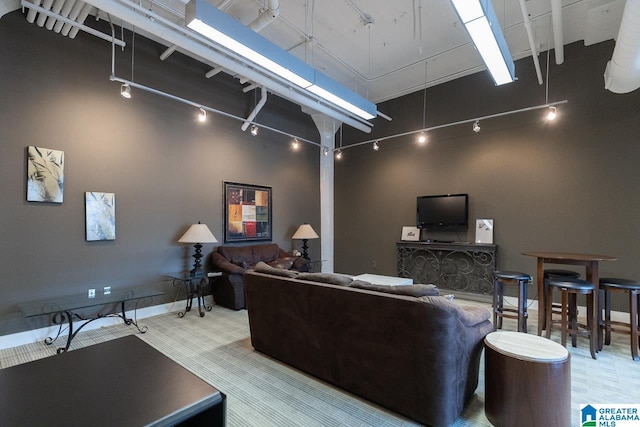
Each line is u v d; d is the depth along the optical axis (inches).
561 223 176.7
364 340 85.9
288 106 251.9
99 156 151.3
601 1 140.9
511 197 193.5
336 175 281.0
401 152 242.8
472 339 83.3
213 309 181.5
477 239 203.2
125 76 161.5
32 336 130.0
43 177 134.1
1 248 124.3
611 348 123.4
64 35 141.4
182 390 36.0
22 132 129.5
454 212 211.6
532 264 186.2
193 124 190.9
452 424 76.8
